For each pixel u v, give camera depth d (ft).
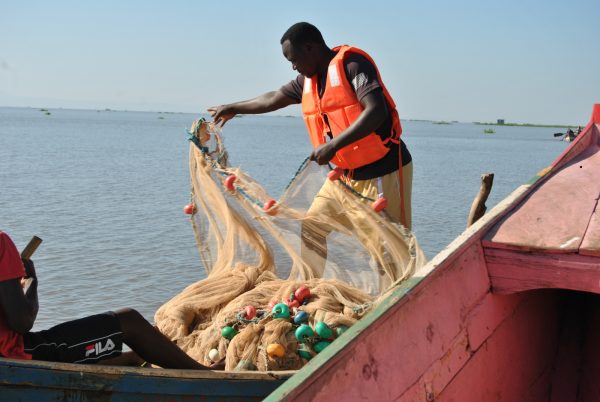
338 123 17.03
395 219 16.51
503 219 12.41
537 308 14.20
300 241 16.62
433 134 522.88
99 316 12.26
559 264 11.17
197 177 17.25
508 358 12.70
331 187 16.31
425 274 10.34
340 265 16.52
